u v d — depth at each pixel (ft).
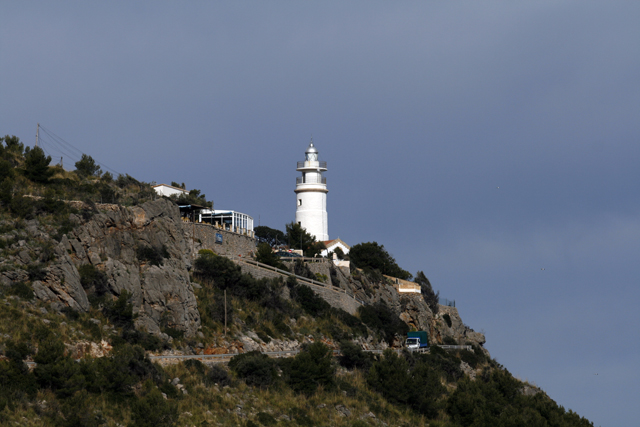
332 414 533.55
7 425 358.02
